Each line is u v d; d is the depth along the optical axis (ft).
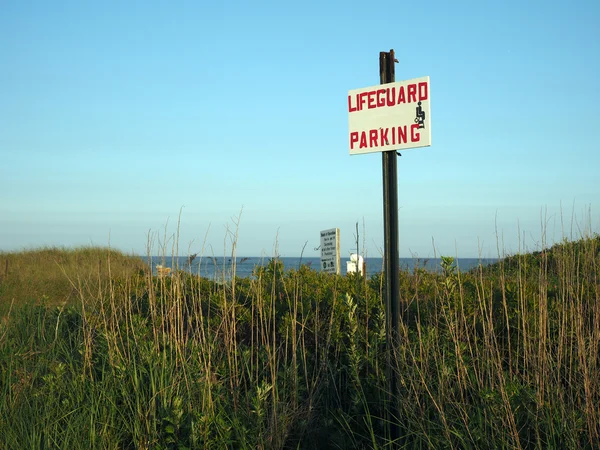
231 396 15.72
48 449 13.66
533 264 23.29
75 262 60.49
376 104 15.12
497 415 12.71
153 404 14.61
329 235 32.22
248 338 19.13
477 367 14.90
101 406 15.28
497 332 17.16
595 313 14.85
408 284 20.70
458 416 13.01
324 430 14.78
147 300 22.34
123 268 31.19
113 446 14.12
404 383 13.92
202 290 22.18
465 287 19.97
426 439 12.95
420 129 14.46
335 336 17.43
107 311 21.24
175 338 16.81
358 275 21.47
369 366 16.58
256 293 19.89
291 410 14.96
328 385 16.21
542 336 14.24
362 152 15.35
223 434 13.67
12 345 19.83
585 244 20.06
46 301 25.90
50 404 15.21
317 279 24.11
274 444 14.01
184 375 15.49
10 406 15.33
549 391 12.91
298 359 17.16
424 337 15.80
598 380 13.25
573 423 12.10
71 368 17.06
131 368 16.30
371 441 14.29
